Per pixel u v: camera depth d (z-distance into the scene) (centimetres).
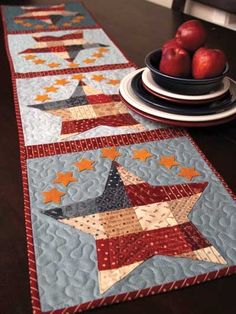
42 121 79
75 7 147
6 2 151
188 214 57
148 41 120
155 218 56
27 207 58
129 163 68
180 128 78
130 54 110
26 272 48
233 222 56
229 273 49
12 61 103
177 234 54
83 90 90
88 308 44
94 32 125
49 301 45
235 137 76
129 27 130
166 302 46
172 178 65
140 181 64
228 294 47
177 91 77
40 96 87
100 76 97
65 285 47
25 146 71
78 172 65
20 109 82
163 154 71
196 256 51
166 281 48
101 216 56
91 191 61
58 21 133
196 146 73
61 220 56
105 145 72
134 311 44
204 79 73
